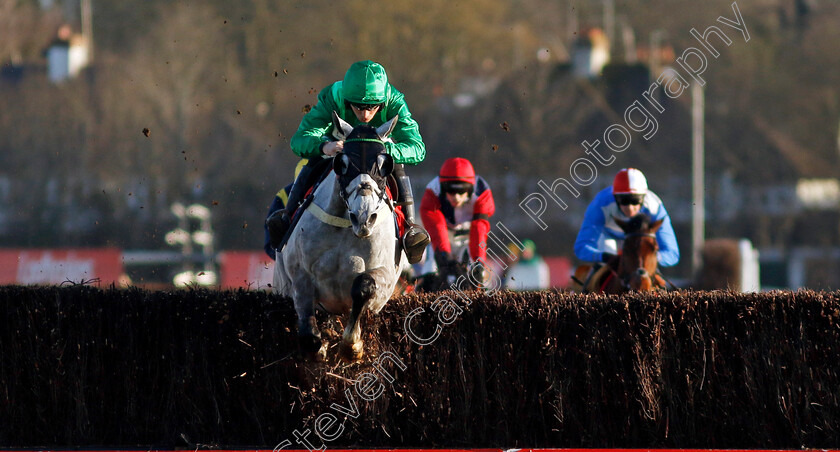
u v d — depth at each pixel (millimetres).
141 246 57688
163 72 65688
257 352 11453
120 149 64062
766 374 11359
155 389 11531
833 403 11273
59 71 68625
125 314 11539
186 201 60156
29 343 11453
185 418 11477
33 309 11469
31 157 64188
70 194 61812
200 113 64688
